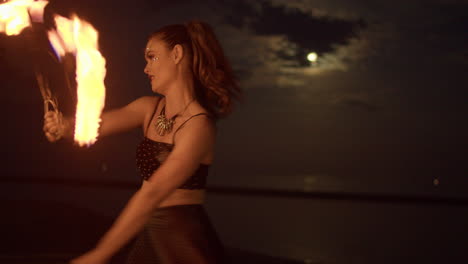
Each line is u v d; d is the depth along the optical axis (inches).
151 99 79.7
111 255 59.4
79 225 251.8
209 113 71.9
